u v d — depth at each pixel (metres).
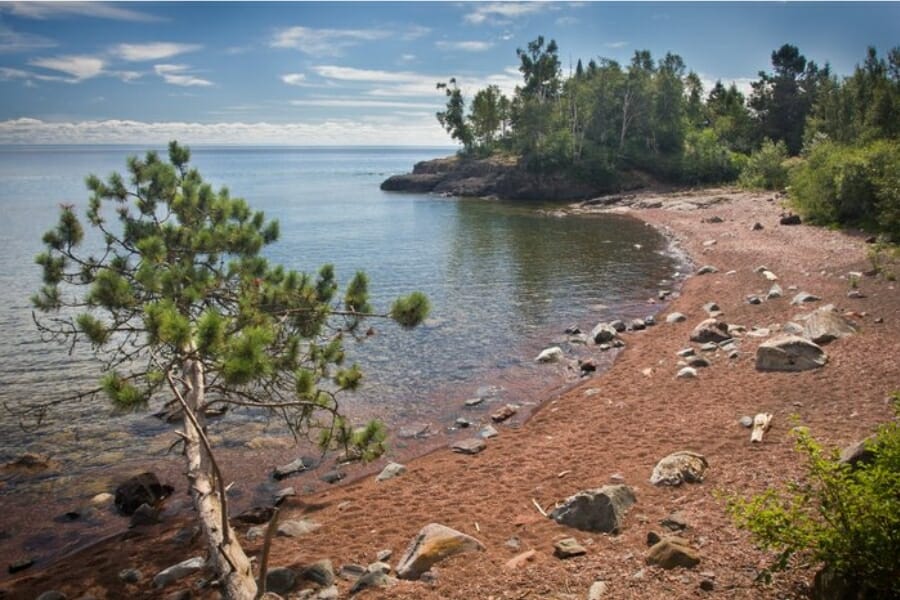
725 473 9.53
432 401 16.36
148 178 13.38
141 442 14.32
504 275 33.19
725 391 13.92
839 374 13.54
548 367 18.64
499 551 7.96
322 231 53.72
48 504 11.72
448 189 97.94
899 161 34.16
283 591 7.64
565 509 8.75
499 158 103.50
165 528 10.68
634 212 62.69
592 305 26.17
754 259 31.33
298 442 14.05
